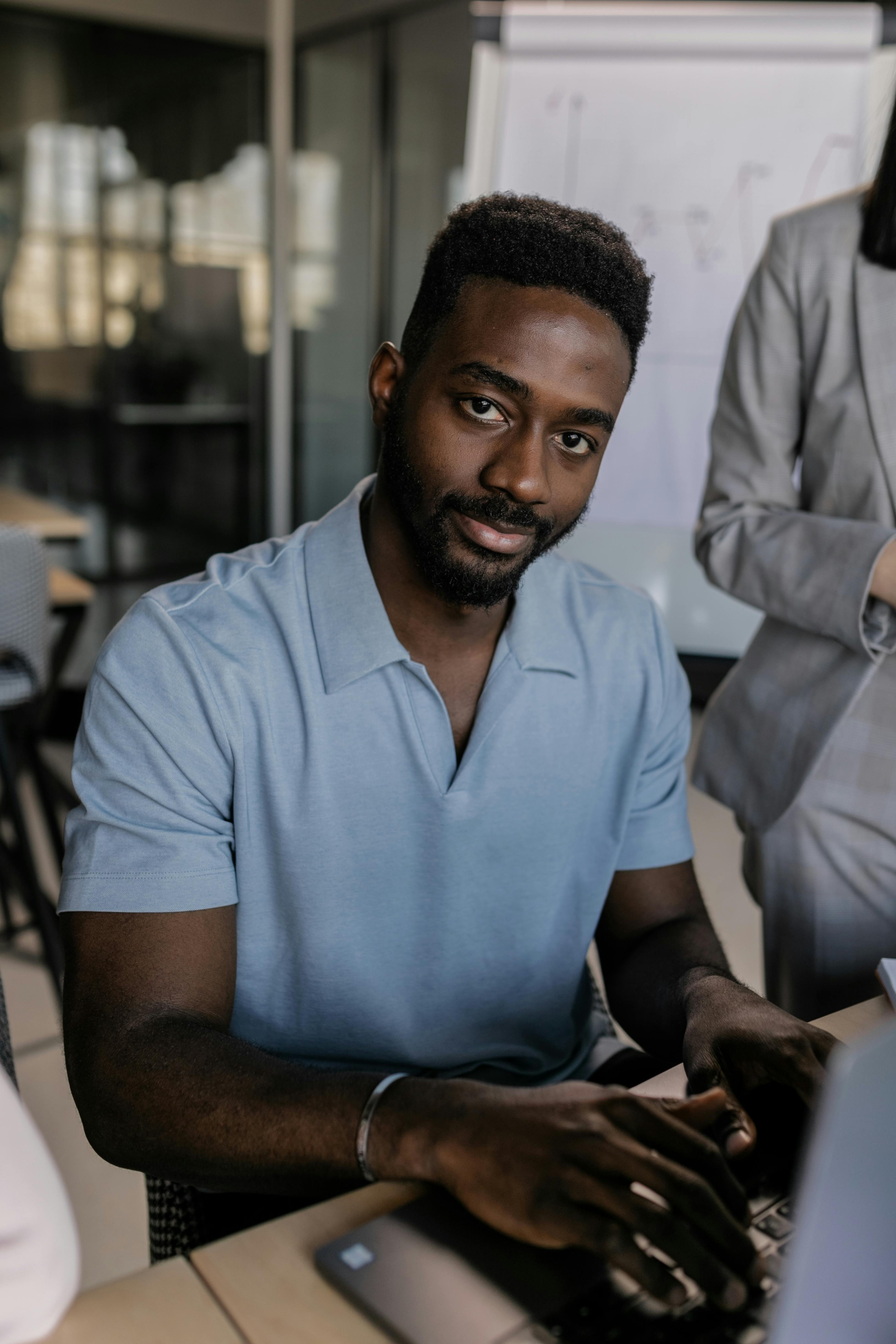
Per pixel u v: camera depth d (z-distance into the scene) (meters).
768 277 1.28
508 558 0.79
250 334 5.66
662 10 3.06
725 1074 0.74
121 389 5.43
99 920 0.77
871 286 1.17
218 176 5.40
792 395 1.28
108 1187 1.65
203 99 5.28
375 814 0.85
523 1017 0.95
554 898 0.94
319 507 5.38
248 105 5.38
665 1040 0.88
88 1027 0.73
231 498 5.83
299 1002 0.88
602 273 0.75
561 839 0.93
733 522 1.30
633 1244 0.55
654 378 3.30
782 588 1.21
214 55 5.26
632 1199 0.56
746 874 1.38
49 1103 1.82
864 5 2.97
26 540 2.12
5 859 2.29
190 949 0.78
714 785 1.35
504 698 0.87
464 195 4.33
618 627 0.95
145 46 5.10
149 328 5.43
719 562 1.30
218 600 0.84
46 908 2.12
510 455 0.76
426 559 0.80
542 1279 0.57
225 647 0.82
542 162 3.21
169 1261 0.59
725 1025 0.78
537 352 0.74
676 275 3.22
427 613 0.84
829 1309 0.48
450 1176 0.60
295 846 0.83
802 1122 0.70
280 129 4.97
